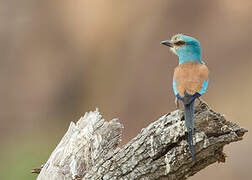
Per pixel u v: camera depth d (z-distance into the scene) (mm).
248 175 15633
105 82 20531
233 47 19141
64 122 20625
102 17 20766
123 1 20688
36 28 21375
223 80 18766
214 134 6195
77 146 7012
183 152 6152
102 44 20797
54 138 19844
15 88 20969
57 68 21125
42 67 21156
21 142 19609
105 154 6910
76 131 7180
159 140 6223
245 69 18812
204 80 7262
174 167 6199
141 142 6324
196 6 19750
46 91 21016
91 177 6473
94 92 20609
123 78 20031
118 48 20516
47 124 20531
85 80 20875
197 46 8383
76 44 21094
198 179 15789
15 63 21203
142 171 6262
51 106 20891
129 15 20531
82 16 21062
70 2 21250
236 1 19469
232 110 18125
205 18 19641
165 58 19562
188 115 6254
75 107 20797
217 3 19594
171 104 18891
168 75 19297
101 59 20688
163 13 20062
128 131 19078
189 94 7012
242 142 16266
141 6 20391
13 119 20656
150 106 19203
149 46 19969
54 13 21391
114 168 6395
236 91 18469
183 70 7469
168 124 6301
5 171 17406
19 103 20875
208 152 6164
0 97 20797
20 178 17109
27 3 21625
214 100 18469
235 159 15906
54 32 21344
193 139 6098
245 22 19359
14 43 21312
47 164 7090
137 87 19688
